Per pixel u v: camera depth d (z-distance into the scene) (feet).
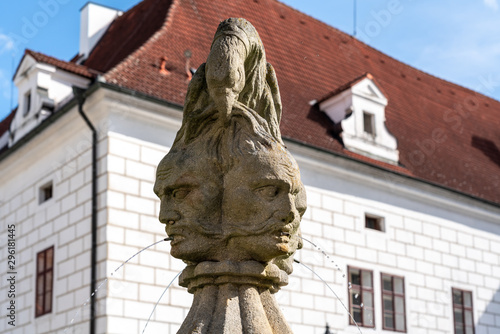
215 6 85.81
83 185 66.08
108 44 85.10
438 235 85.51
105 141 64.75
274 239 18.02
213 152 18.53
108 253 62.18
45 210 70.49
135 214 64.23
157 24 79.10
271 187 18.11
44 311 67.97
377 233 79.71
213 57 18.44
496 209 91.56
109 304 61.05
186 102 19.22
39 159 72.49
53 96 73.92
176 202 18.61
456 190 86.58
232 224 18.22
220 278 18.15
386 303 78.69
